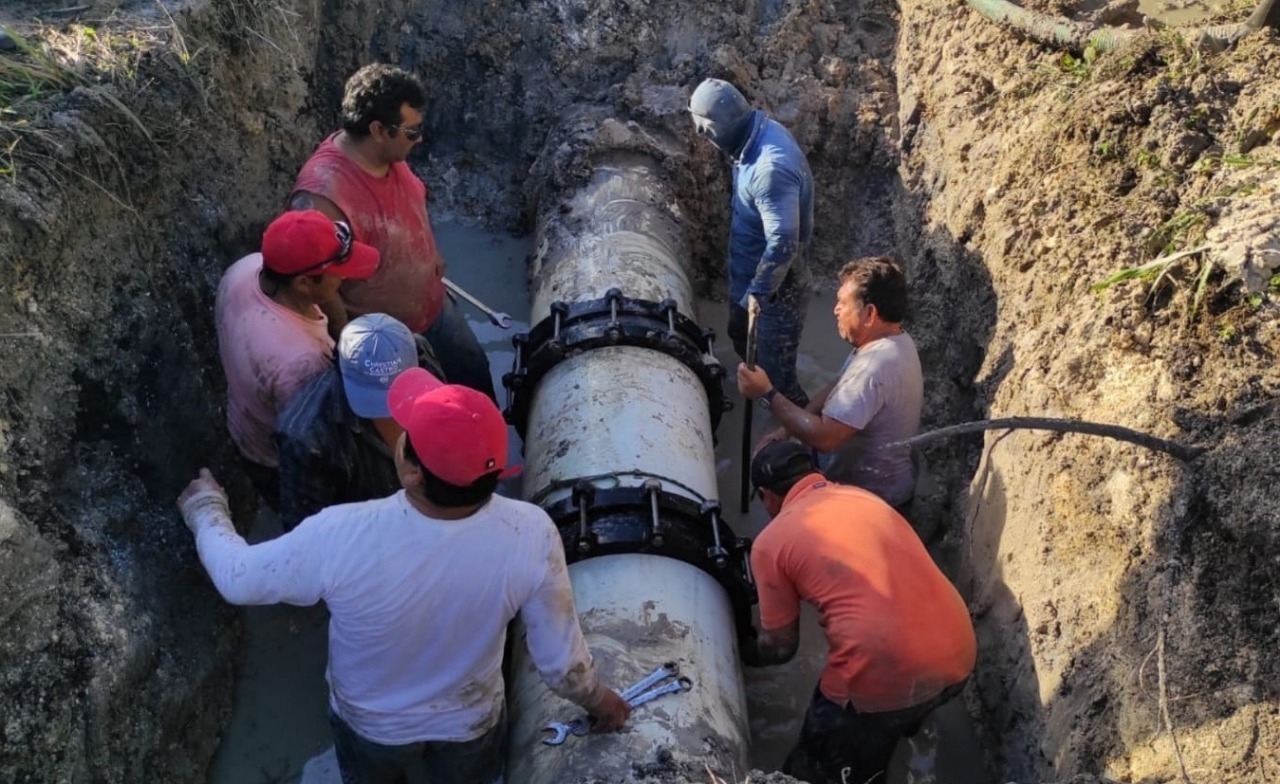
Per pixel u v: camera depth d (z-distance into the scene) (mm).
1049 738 3119
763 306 4383
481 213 5676
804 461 3400
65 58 3807
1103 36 4449
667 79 5523
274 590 2469
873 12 5738
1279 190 3430
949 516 4266
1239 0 4832
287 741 3625
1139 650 2873
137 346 3629
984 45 4980
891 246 5297
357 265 3170
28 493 3074
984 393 4117
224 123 4344
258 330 3213
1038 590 3363
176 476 3738
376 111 3420
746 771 3021
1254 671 2629
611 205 4902
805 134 5500
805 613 4086
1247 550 2750
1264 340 3080
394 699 2635
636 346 4066
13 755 2727
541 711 3064
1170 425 3051
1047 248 3992
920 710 3156
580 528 3373
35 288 3244
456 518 2385
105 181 3607
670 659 3096
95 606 3100
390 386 2740
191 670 3451
